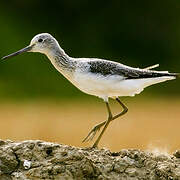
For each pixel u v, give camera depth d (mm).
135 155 11398
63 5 37969
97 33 37281
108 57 36281
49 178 10734
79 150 11039
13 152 10984
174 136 20266
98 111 25500
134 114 25000
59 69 12906
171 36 37312
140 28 37656
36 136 20562
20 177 10773
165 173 11211
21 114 24594
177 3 38312
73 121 23125
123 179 11016
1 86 30578
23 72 31703
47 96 30328
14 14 37125
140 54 36750
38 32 36438
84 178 10836
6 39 34750
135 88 12828
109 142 19203
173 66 36188
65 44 36438
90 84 12672
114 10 38188
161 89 30312
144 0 38312
